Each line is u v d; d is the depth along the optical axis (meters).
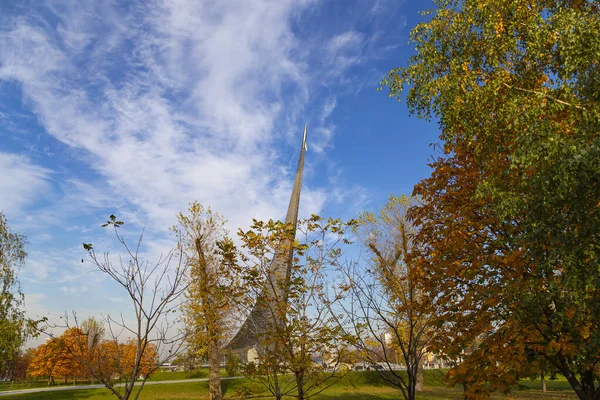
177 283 7.22
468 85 10.47
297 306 9.88
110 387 6.73
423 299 9.62
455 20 11.27
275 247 10.10
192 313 16.30
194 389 30.23
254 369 9.84
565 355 7.86
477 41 11.03
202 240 21.69
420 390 28.80
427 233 10.28
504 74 9.94
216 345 16.72
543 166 6.98
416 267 9.39
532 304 7.54
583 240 6.73
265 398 19.56
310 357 9.65
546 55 9.85
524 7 10.27
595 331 7.04
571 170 6.56
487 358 8.05
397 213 22.75
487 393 7.68
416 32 11.95
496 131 9.40
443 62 11.70
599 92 7.32
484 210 8.57
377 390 26.80
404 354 8.80
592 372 8.43
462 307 8.99
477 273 9.01
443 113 10.83
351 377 10.25
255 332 10.43
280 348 9.79
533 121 7.82
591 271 6.59
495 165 8.75
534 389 35.97
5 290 26.20
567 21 8.55
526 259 7.65
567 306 7.40
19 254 27.58
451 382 8.32
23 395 27.53
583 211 6.79
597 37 7.80
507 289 7.86
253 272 9.80
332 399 22.70
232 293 10.27
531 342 8.06
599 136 6.97
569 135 7.27
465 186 10.11
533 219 7.27
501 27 10.29
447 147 10.96
